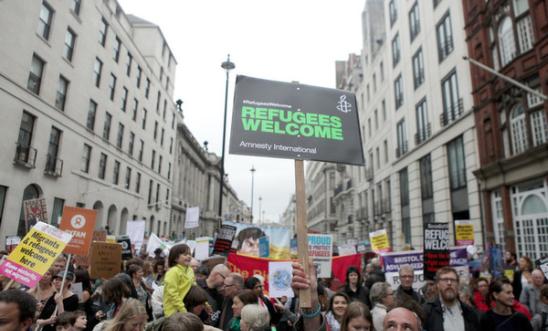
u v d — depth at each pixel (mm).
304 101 4141
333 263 8969
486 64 16594
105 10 27266
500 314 4957
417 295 5898
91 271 7832
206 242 10852
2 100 17266
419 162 23438
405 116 25641
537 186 13797
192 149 56906
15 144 17984
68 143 22531
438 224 7270
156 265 8828
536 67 13828
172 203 45812
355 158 4117
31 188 19516
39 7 19688
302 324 3066
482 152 16766
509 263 11914
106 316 4902
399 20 27000
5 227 17250
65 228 5809
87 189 24750
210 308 5008
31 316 2986
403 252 8062
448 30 20297
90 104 25625
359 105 41219
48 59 20531
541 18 13836
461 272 8539
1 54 17203
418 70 23953
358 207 40344
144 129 36062
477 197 17062
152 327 3732
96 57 26125
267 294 7551
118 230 29656
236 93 3980
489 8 16641
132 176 32781
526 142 14492
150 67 37000
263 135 3875
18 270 4520
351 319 3275
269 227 12445
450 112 19812
